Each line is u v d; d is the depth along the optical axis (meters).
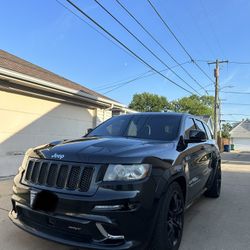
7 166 8.97
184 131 5.02
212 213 6.13
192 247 4.34
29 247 4.09
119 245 3.23
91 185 3.31
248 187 9.16
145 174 3.43
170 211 3.89
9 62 10.37
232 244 4.50
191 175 4.82
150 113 5.49
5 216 5.27
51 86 9.92
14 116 9.27
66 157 3.56
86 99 11.91
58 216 3.37
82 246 3.27
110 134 5.05
